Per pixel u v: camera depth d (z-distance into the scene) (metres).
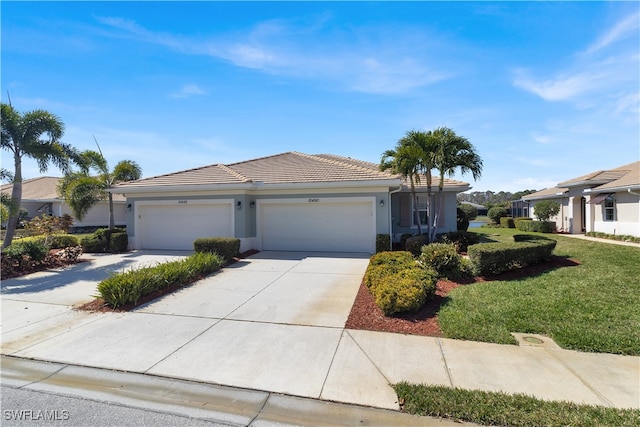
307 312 6.65
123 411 3.53
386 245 13.16
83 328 6.01
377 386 3.90
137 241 15.74
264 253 13.99
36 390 3.98
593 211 19.12
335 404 3.59
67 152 14.49
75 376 4.32
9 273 10.81
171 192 15.21
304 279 9.48
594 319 5.68
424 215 17.14
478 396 3.56
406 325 5.82
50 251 13.34
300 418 3.38
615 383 3.84
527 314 5.99
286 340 5.31
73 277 10.50
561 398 3.54
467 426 3.18
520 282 8.13
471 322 5.72
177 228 15.44
